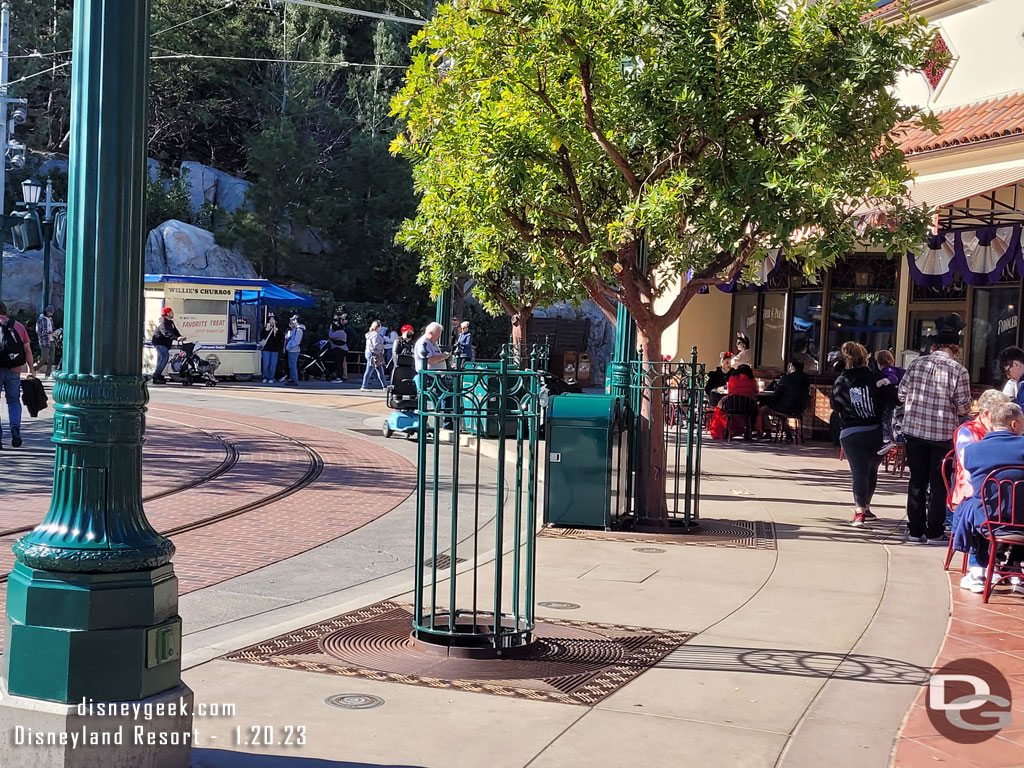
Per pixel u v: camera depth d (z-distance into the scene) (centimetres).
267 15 4212
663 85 991
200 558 855
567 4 973
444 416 593
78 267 392
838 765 444
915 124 1051
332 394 2688
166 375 2855
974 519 782
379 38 4134
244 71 4141
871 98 1044
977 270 1517
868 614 707
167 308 2770
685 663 582
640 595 742
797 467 1566
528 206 1105
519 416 593
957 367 981
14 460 1323
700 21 981
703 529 1023
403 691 521
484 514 1107
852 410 1077
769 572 832
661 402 1030
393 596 726
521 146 1015
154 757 390
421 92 1093
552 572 816
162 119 4150
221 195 4169
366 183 3934
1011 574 770
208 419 1903
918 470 991
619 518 1050
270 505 1109
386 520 1062
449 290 1825
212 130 4425
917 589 789
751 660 592
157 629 393
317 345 3434
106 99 387
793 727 487
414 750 442
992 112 1611
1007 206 1446
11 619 389
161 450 1457
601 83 1060
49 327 2817
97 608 380
